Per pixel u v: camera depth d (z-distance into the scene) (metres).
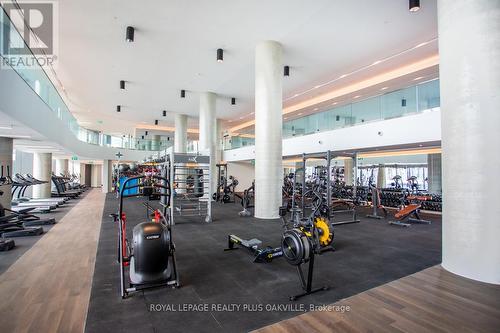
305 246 2.68
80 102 11.84
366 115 8.08
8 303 2.44
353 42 6.57
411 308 2.35
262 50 6.55
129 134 20.81
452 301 2.47
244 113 14.16
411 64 7.90
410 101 7.02
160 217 3.64
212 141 10.67
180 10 5.22
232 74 8.62
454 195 3.16
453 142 3.17
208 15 5.40
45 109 6.62
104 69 8.15
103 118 15.20
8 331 2.01
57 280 2.96
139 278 2.67
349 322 2.13
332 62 7.73
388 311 2.30
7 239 4.62
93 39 6.33
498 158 2.88
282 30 6.02
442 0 3.34
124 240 3.14
